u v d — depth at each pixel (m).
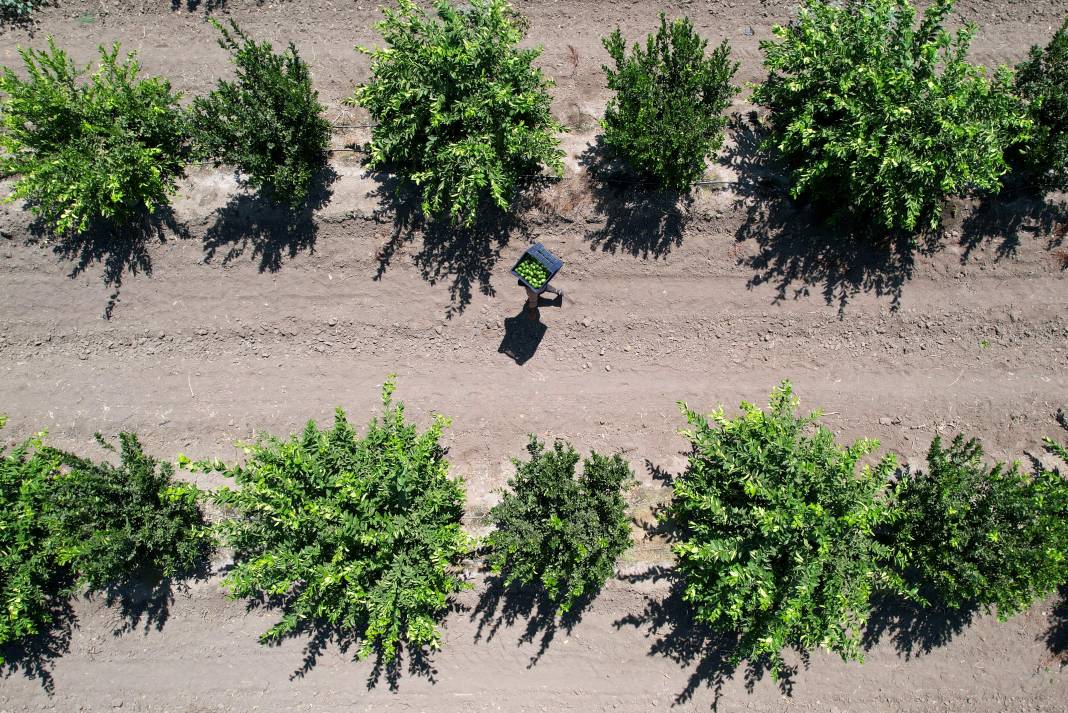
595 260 16.84
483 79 14.34
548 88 16.91
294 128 15.16
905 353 16.98
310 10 17.03
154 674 16.70
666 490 16.80
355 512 13.80
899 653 16.66
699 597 14.16
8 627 15.05
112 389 16.97
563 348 17.08
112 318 16.88
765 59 16.14
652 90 14.78
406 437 14.58
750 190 16.45
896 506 14.76
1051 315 16.70
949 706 16.70
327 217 16.52
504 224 16.67
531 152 14.74
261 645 16.61
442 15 14.43
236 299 16.91
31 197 16.03
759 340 17.05
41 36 16.86
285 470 13.66
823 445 13.81
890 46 14.49
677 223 16.64
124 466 15.48
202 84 16.92
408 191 16.48
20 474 14.74
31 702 16.66
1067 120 15.12
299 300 16.94
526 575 14.38
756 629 13.90
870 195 15.05
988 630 16.61
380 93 14.33
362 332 17.03
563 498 14.12
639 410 17.05
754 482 13.36
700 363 17.11
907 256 16.72
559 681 16.73
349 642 16.58
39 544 15.09
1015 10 16.89
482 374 17.14
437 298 16.95
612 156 16.45
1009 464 16.78
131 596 16.47
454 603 16.50
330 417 17.06
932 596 16.39
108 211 14.88
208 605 16.53
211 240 16.67
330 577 12.84
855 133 14.30
